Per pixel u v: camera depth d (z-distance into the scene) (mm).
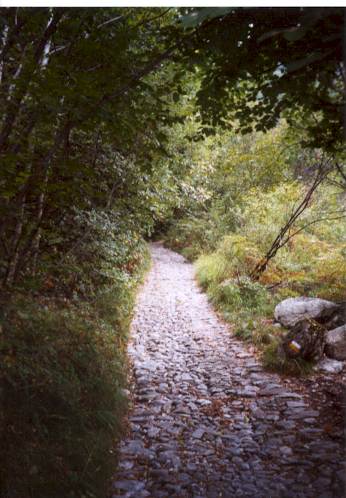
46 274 7188
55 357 4375
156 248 22891
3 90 4195
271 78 4047
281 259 11312
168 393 5488
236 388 5617
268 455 3959
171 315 9461
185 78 5621
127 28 4816
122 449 4051
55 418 3633
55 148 4387
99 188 8422
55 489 2967
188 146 10773
